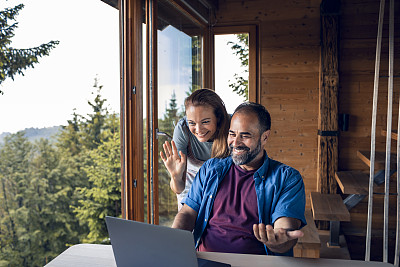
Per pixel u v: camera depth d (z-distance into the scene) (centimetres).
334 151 386
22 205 556
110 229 109
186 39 351
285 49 409
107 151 633
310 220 314
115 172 627
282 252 130
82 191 608
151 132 268
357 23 385
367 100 388
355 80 389
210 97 208
